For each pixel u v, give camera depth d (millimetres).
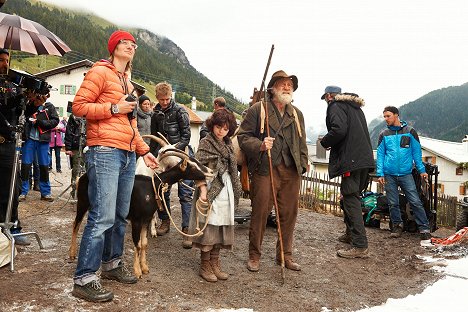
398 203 6543
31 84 4488
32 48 4723
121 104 3336
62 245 4863
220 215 4066
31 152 7328
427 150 32688
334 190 9336
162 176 4078
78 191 4227
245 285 4098
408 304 3766
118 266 3881
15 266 4066
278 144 4543
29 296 3367
